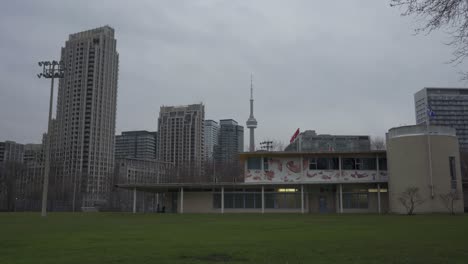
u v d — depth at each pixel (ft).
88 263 38.45
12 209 324.60
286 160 180.14
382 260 39.47
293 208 179.32
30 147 570.46
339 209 176.04
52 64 147.74
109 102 550.77
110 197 371.97
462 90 208.54
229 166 361.51
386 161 177.27
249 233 69.67
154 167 512.22
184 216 143.64
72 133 524.11
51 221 111.65
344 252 44.78
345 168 178.29
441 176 150.20
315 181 174.40
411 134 154.51
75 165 513.86
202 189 184.85
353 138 216.54
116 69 570.05
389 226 83.97
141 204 379.55
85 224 97.91
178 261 39.40
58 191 369.30
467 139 207.92
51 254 44.45
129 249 48.16
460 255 42.32
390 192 161.27
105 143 540.11
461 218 112.98
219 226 88.43
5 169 338.95
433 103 206.69
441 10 41.16
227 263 38.17
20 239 60.59
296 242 54.65
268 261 39.22
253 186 179.83
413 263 37.86
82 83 531.91
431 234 64.69
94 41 540.93
